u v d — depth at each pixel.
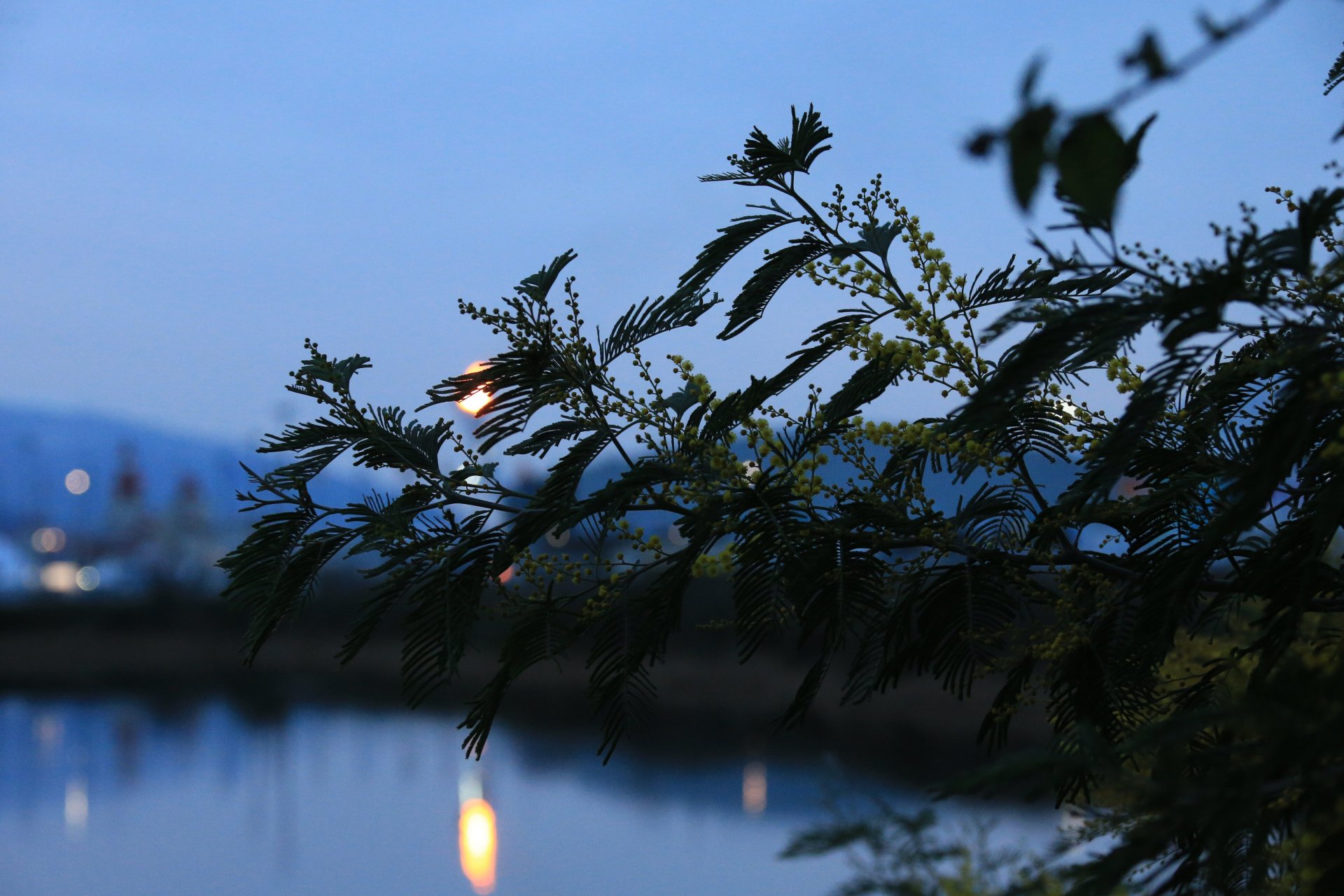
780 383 1.77
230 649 41.75
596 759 23.66
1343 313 1.13
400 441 1.77
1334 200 1.01
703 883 13.76
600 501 1.55
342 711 32.12
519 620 1.67
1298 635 1.36
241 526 63.12
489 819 18.98
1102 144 0.61
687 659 28.02
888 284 1.69
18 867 16.83
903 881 0.96
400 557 1.68
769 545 1.55
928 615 1.58
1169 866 1.11
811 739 21.06
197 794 21.98
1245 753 1.01
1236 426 1.47
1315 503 1.27
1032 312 1.13
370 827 18.94
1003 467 1.62
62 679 38.12
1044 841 0.99
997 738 1.58
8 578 72.94
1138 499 1.52
